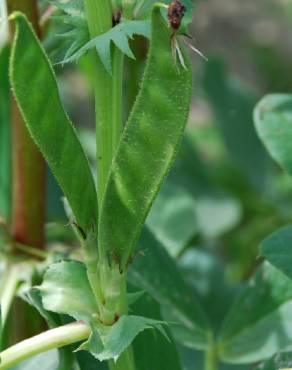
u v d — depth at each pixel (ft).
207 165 2.20
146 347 1.03
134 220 0.82
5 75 1.34
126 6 0.83
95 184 0.86
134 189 0.81
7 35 1.23
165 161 0.79
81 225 0.84
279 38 3.94
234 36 4.04
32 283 1.12
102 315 0.85
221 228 2.02
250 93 2.20
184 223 1.52
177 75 0.76
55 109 0.80
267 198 2.12
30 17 1.11
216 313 1.47
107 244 0.83
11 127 1.27
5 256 1.19
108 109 0.84
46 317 0.95
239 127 2.16
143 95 0.77
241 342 1.19
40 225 1.21
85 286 0.88
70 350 1.00
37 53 0.77
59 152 0.81
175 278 1.21
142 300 1.04
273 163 2.17
